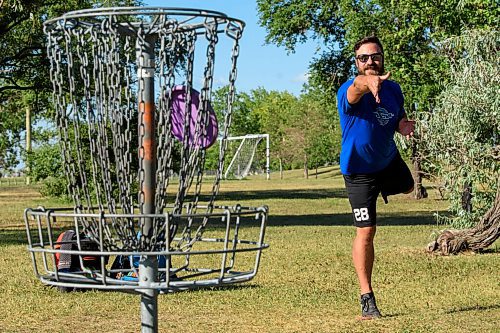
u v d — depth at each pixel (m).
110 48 3.02
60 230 19.66
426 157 13.18
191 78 3.07
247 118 90.62
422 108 25.83
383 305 7.87
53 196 34.94
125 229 3.06
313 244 14.71
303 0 34.50
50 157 34.53
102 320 7.29
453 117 12.44
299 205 31.84
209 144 3.17
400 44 24.98
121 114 3.04
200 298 8.36
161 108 2.99
